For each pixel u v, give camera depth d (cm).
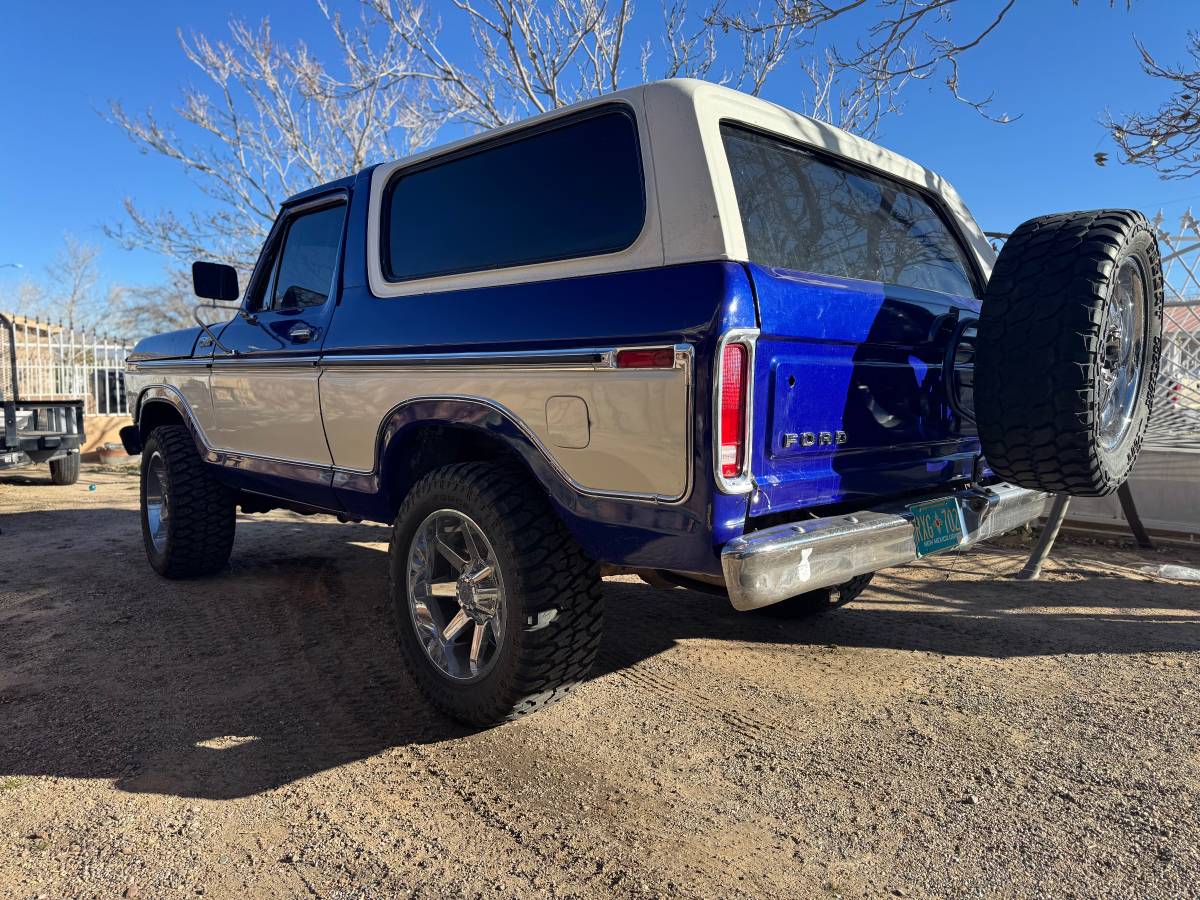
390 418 318
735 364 225
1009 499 323
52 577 512
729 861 218
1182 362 670
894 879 210
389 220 343
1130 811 241
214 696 325
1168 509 604
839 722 302
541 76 1031
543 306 264
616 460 242
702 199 234
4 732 293
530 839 228
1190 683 336
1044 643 388
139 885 207
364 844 225
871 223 332
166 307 3562
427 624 300
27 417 983
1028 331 271
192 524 471
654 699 322
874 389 279
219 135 1452
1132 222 283
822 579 241
